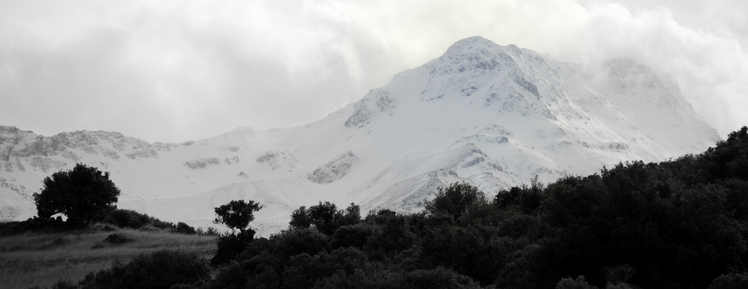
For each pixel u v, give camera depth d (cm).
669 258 2872
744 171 4475
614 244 2941
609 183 3189
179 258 4916
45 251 6378
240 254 5100
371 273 3628
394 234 4656
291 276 3919
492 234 4209
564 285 2653
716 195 3375
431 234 3984
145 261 4866
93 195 8238
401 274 3447
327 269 3922
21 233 7562
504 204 6244
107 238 7025
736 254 2928
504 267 3466
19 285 5041
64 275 5297
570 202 3275
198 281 4625
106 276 4800
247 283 4038
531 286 3030
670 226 2981
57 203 7969
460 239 3803
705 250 2870
